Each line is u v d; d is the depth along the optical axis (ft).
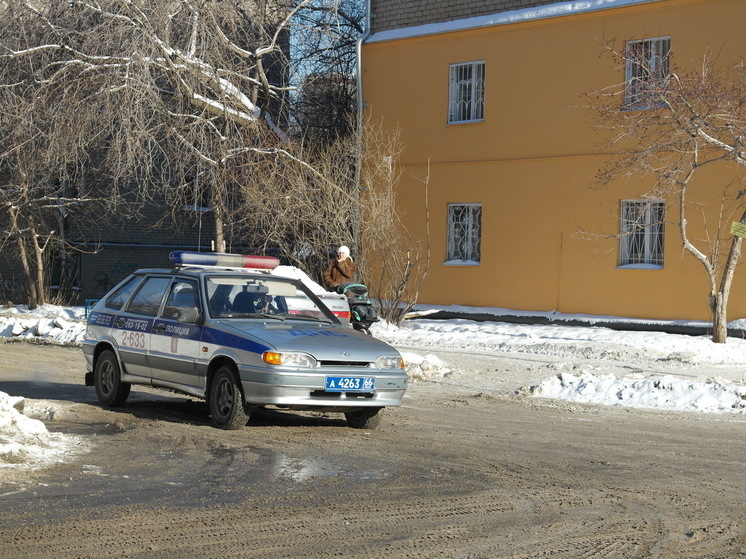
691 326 70.69
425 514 21.36
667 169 63.67
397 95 89.10
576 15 78.07
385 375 31.73
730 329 68.33
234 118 75.87
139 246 106.93
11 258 100.48
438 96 86.58
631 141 72.08
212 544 18.65
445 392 43.45
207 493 22.94
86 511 20.94
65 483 23.59
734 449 30.53
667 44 74.43
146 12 70.79
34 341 64.44
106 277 106.01
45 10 74.64
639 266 75.41
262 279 35.50
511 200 82.33
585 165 77.87
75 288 104.37
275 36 81.30
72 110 70.33
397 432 32.53
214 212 78.64
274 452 28.35
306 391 30.60
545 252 80.43
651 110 63.31
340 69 97.30
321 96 96.22
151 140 70.90
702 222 71.77
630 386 42.01
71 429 31.60
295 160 75.87
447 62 86.02
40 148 77.05
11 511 20.79
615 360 57.47
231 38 79.25
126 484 23.70
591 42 77.56
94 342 38.01
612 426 34.83
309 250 77.41
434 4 87.71
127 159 70.95
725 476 26.30
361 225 75.66
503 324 77.10
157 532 19.40
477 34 84.07
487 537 19.54
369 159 82.12
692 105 61.05
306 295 35.91
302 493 23.16
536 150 80.79
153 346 34.96
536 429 33.78
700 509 22.43
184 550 18.22
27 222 95.50
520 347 62.64
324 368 30.81
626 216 76.07
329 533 19.60
